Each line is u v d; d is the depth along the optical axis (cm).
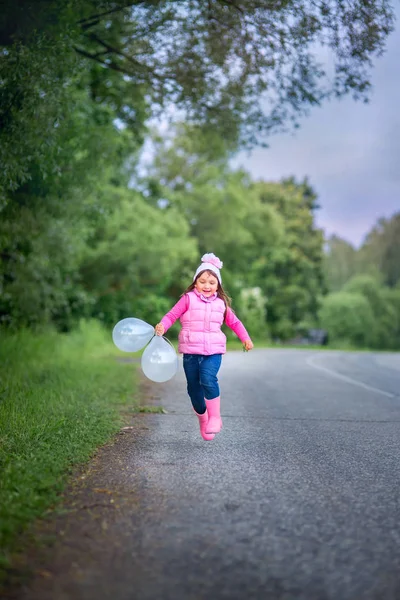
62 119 880
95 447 632
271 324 5356
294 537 384
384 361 2250
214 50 1058
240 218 4109
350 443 698
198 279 638
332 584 319
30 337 1498
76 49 1053
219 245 4041
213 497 468
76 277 2042
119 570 330
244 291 4528
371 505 455
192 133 1418
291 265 5634
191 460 593
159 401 1021
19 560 339
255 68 1059
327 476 541
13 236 1273
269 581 321
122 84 1348
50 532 382
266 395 1134
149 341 660
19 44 821
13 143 816
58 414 769
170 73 1148
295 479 528
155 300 3397
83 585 312
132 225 2784
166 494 473
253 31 979
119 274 2862
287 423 827
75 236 1667
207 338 629
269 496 474
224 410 932
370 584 319
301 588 313
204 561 344
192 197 3900
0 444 597
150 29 1034
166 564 339
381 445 689
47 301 1689
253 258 5081
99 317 3059
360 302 6388
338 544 373
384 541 380
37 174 1018
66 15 947
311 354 2738
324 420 859
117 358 2027
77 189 1223
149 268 2995
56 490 466
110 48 1114
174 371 651
